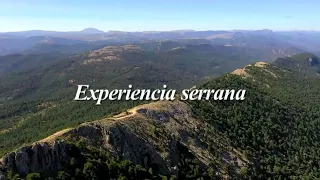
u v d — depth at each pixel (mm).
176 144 137625
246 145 163375
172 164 127938
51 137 109562
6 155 93938
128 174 111000
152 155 125688
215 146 151625
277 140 182125
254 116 194500
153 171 120500
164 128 145375
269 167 155000
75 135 114625
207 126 163625
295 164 167375
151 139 133000
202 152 143625
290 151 176625
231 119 181375
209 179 130625
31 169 95688
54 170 99125
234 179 137875
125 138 124250
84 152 108938
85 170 101688
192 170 130000
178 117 159125
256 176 147000
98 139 118312
